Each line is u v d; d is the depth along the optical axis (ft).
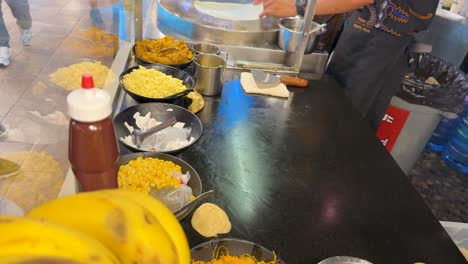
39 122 2.54
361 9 5.74
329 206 3.01
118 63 4.32
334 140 3.91
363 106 6.31
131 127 3.41
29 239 0.81
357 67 5.92
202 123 3.84
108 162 1.48
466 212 7.56
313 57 5.30
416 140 7.45
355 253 2.63
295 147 3.70
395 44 5.73
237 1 6.16
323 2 5.31
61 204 1.08
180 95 3.80
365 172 3.47
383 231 2.84
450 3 8.96
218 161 3.31
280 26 5.16
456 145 8.71
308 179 3.28
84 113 1.34
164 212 1.18
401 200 3.18
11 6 2.73
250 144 3.63
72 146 1.43
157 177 2.65
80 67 3.17
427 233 2.88
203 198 2.70
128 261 1.04
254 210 2.84
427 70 7.15
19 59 2.77
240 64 5.08
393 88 6.37
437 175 8.55
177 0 5.82
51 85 2.77
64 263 0.82
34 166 2.32
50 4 3.22
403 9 5.40
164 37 4.83
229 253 2.35
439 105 6.88
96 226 1.04
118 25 4.55
